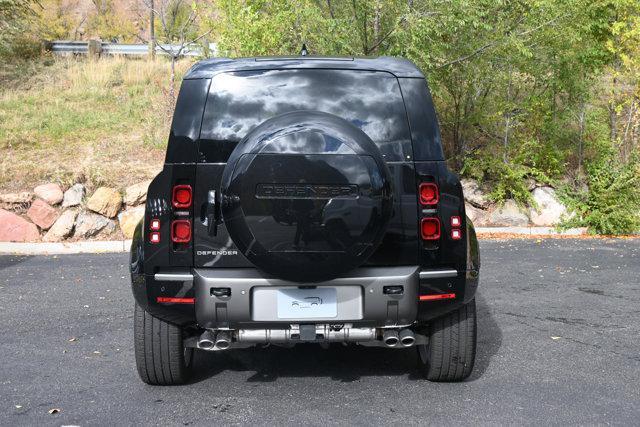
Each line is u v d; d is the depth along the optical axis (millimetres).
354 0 12852
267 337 4148
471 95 14219
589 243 12078
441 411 4121
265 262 3891
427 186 4199
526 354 5410
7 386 4676
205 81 4312
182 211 4137
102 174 12781
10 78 19000
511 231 13273
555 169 14164
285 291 4098
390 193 3918
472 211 13672
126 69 19938
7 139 14406
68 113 16516
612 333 6078
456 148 14516
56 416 4086
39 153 13914
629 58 14812
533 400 4320
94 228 12109
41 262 10391
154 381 4625
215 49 16578
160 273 4156
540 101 14148
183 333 4566
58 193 12344
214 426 3912
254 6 13625
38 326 6484
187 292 4125
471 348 4527
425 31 12195
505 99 14383
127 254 11148
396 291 4109
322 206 3836
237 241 3904
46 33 26438
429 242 4191
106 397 4438
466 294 4293
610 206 13242
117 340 5941
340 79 4367
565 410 4137
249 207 3836
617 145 14797
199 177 4152
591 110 14773
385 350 5578
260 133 3900
